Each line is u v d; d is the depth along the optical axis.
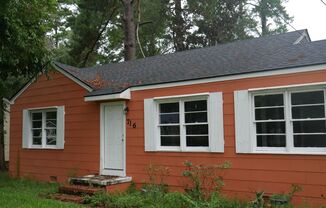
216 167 8.72
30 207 7.75
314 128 7.71
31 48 9.27
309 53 8.41
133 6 22.08
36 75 10.17
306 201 7.59
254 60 9.29
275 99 8.28
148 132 10.27
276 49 9.83
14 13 8.56
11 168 14.09
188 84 9.56
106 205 8.40
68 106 12.45
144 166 10.30
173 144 9.89
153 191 8.79
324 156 7.48
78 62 23.75
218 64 9.98
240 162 8.58
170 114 10.02
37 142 13.52
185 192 9.23
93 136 11.67
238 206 7.66
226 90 8.90
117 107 11.17
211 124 9.08
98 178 10.41
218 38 26.00
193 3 26.22
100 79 12.33
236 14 26.72
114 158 11.11
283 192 7.91
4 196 9.16
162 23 27.02
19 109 14.10
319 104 7.66
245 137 8.52
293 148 7.91
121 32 27.23
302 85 7.73
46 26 10.09
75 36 23.47
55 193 9.98
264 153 8.24
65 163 12.34
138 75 11.77
